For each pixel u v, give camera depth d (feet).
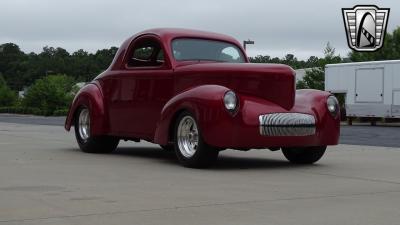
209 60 29.48
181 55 28.91
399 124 96.43
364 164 28.25
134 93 30.04
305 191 19.70
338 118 27.20
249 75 25.54
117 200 17.74
